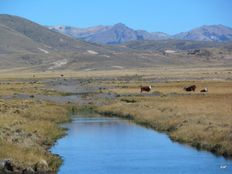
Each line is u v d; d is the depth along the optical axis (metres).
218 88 122.81
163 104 80.88
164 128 60.72
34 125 56.53
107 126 65.44
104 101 97.00
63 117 73.25
